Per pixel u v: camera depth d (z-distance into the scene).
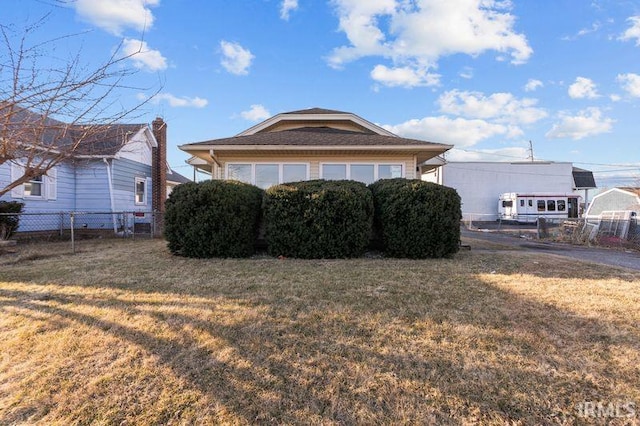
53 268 5.83
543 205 23.22
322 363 2.55
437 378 2.36
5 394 2.21
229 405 2.09
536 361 2.58
